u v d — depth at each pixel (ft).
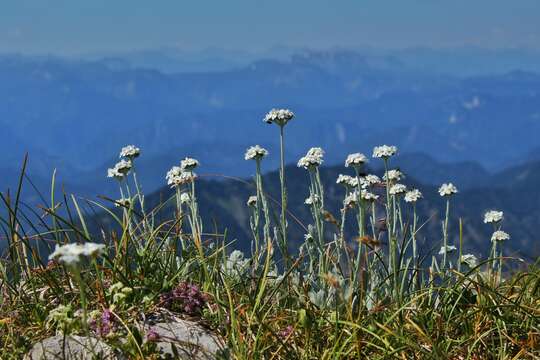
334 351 17.38
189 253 22.17
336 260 20.80
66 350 16.58
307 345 17.74
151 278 20.77
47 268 20.43
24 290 20.65
